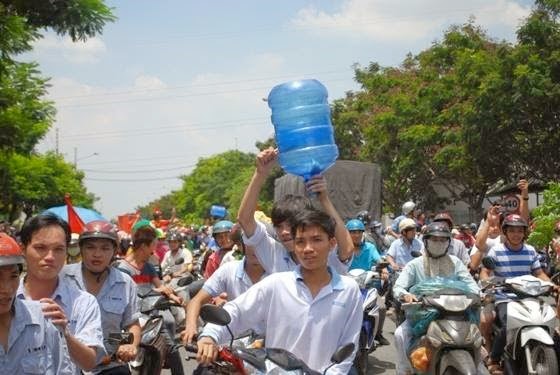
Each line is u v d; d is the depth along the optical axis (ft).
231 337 11.93
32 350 10.18
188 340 13.94
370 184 52.54
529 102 77.41
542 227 45.11
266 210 168.35
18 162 133.28
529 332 21.07
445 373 20.15
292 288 12.26
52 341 10.46
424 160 102.06
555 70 77.51
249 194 16.19
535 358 21.07
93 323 12.74
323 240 12.07
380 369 29.43
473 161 88.94
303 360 12.19
